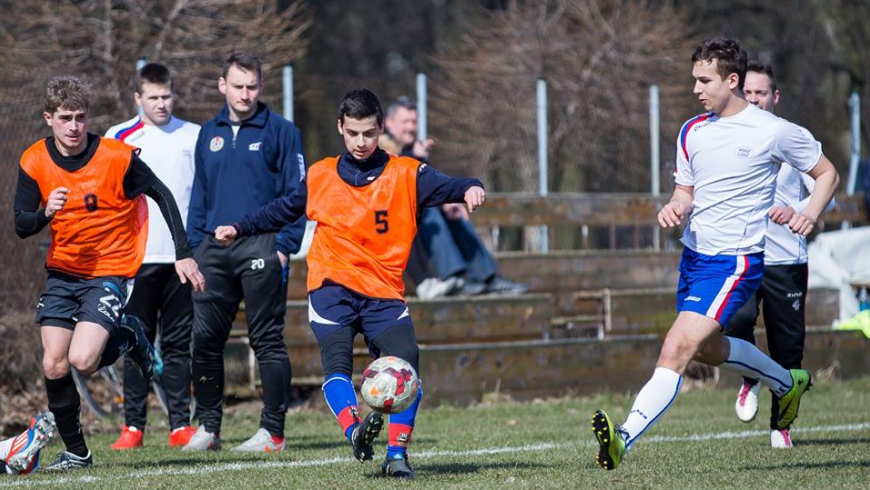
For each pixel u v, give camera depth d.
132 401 26.06
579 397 37.72
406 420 18.58
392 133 35.31
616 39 64.81
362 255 18.50
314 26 88.81
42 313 20.06
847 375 42.78
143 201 20.62
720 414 33.38
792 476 18.16
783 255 23.42
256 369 35.34
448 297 37.22
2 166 34.94
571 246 60.72
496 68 65.94
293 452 24.02
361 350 36.03
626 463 20.72
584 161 61.72
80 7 43.53
